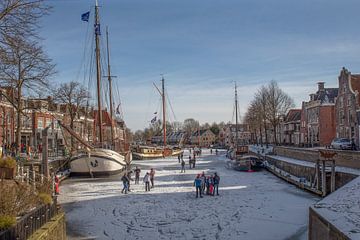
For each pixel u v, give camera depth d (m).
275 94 81.25
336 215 14.59
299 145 86.19
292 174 42.25
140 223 22.20
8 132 51.88
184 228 20.97
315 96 82.00
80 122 69.69
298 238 18.78
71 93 60.38
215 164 66.44
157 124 166.88
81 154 46.41
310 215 16.64
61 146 60.19
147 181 34.22
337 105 67.12
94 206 27.36
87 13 47.41
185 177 45.47
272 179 42.94
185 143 178.25
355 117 60.00
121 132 111.38
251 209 25.56
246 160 53.09
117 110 67.31
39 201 17.14
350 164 31.45
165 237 19.34
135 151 82.19
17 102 36.41
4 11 16.80
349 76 62.94
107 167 46.62
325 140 76.88
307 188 33.16
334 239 12.67
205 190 33.81
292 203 27.56
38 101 39.56
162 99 98.75
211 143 182.38
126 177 33.50
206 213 24.58
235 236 19.31
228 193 32.47
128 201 29.05
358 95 60.50
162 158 87.00
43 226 14.34
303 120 88.44
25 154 45.72
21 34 17.55
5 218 12.58
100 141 51.66
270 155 64.31
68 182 41.62
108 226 21.62
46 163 28.16
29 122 58.47
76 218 23.69
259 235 19.42
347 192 19.50
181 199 29.64
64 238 17.45
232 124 162.12
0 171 20.25
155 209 25.95
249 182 40.19
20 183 19.94
